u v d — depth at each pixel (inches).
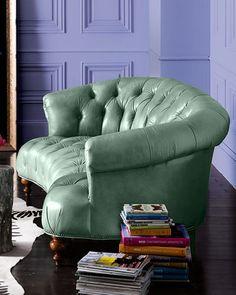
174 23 300.0
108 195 191.2
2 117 331.3
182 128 192.1
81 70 332.5
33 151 237.8
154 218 179.5
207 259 197.5
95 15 330.6
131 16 331.0
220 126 195.6
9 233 201.9
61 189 194.4
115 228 191.9
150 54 327.3
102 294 169.2
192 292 177.2
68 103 245.3
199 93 213.0
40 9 329.1
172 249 179.5
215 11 291.0
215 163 302.7
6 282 182.1
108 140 189.2
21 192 261.7
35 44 330.6
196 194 197.8
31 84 333.1
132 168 190.9
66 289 178.7
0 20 326.0
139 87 237.5
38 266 192.5
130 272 167.2
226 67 273.7
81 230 191.5
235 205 246.1
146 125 222.4
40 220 228.5
